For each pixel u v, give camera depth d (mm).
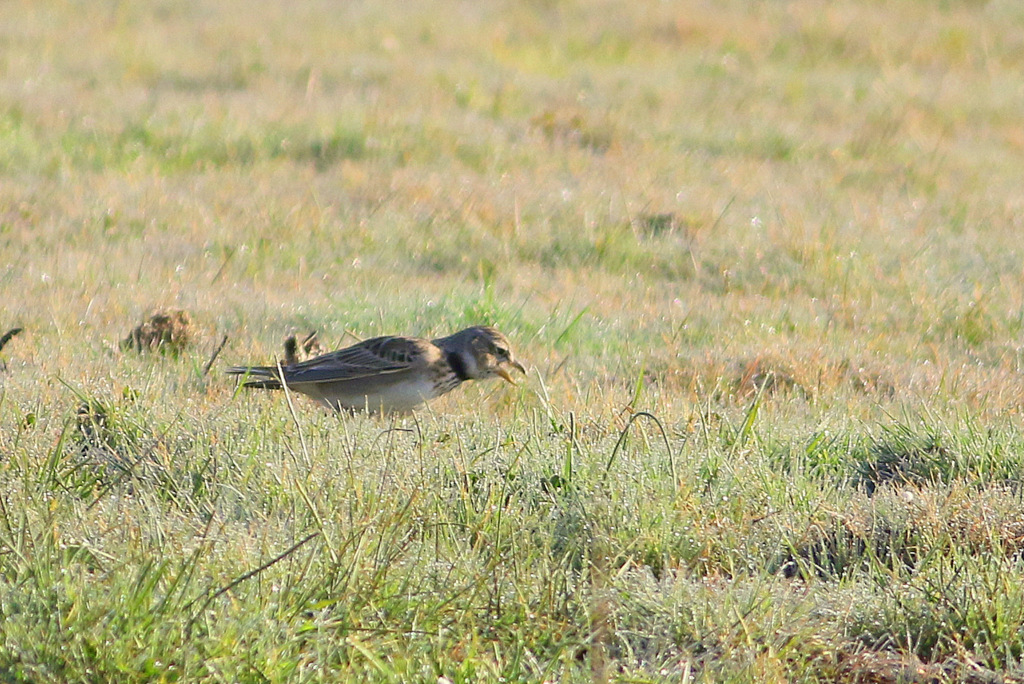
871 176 23594
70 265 16000
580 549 8266
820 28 35594
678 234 19156
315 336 13312
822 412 11516
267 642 6406
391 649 6715
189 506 8156
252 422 9695
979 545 8648
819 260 17953
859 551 8758
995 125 28375
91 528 7484
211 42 30719
